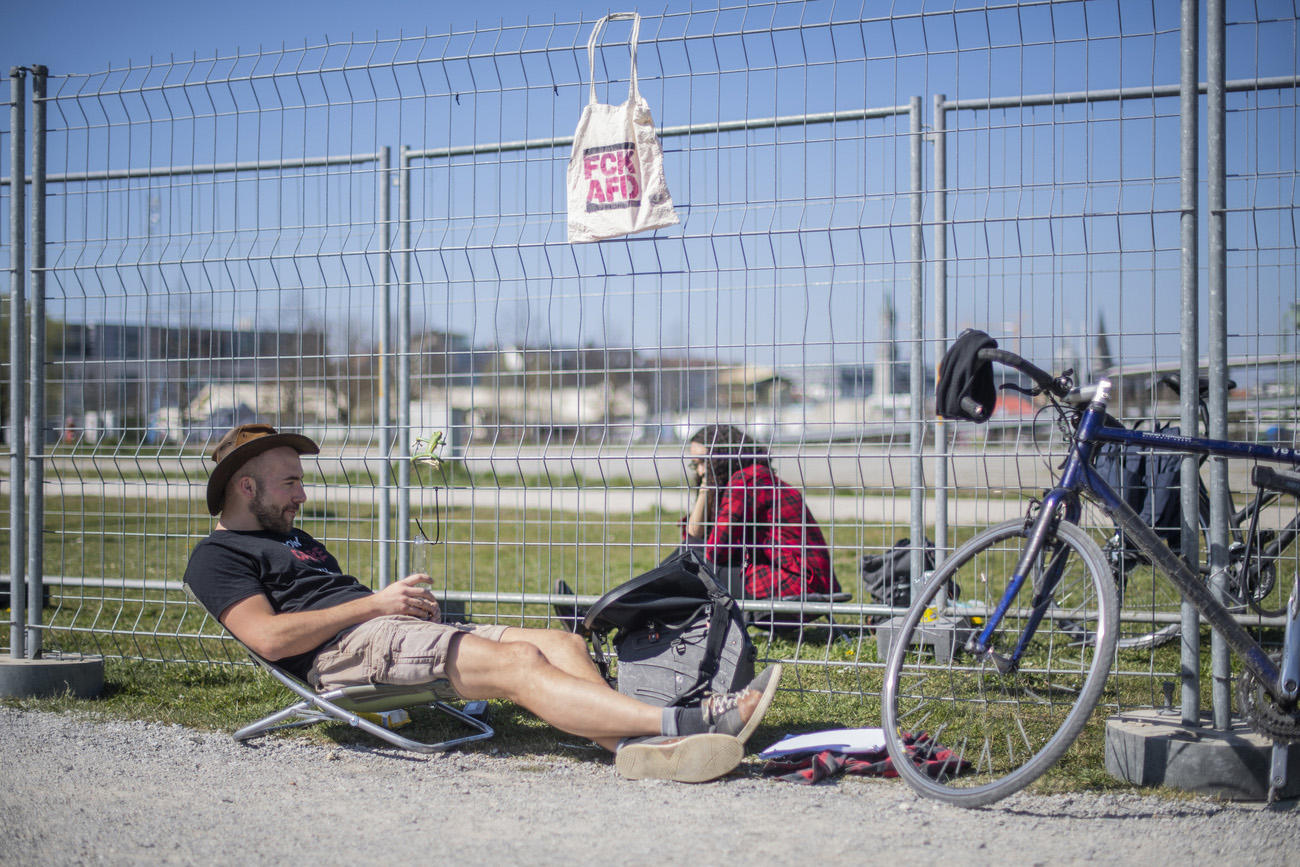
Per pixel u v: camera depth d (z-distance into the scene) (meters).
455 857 2.49
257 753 3.41
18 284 4.31
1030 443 3.75
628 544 4.08
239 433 3.73
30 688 4.06
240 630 3.40
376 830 2.68
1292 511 4.16
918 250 4.41
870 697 3.99
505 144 4.89
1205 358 4.23
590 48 3.92
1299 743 2.94
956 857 2.49
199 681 4.38
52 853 2.52
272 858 2.49
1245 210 3.39
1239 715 3.26
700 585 3.40
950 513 4.86
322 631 3.36
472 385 4.25
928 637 4.16
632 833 2.65
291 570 3.57
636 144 3.87
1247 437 3.68
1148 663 4.53
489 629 3.56
